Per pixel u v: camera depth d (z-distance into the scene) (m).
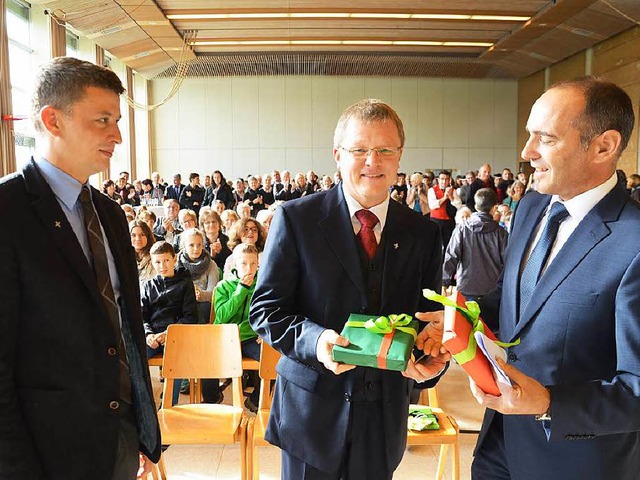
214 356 2.53
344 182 1.28
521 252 1.25
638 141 11.59
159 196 11.23
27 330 1.13
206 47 14.22
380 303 1.26
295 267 1.28
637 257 0.98
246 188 11.82
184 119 15.93
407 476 2.54
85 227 1.26
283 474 1.35
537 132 1.10
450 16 11.71
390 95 16.20
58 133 1.18
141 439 1.36
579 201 1.11
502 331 1.25
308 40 13.67
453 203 8.75
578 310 1.04
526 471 1.15
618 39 12.08
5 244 1.08
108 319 1.20
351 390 1.24
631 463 1.08
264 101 15.97
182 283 3.44
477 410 3.23
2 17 7.98
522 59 14.65
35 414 1.13
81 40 11.73
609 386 0.92
